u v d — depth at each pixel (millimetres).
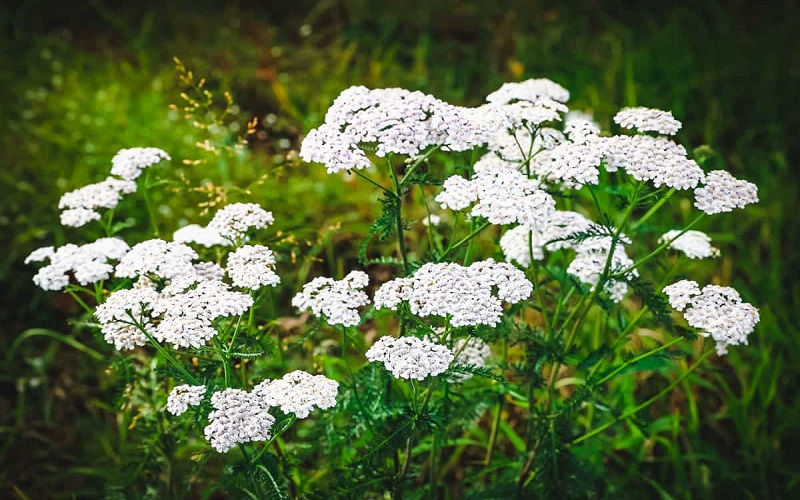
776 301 1134
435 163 1310
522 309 877
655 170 763
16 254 1156
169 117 1340
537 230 837
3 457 1011
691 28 1754
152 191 1207
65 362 1105
